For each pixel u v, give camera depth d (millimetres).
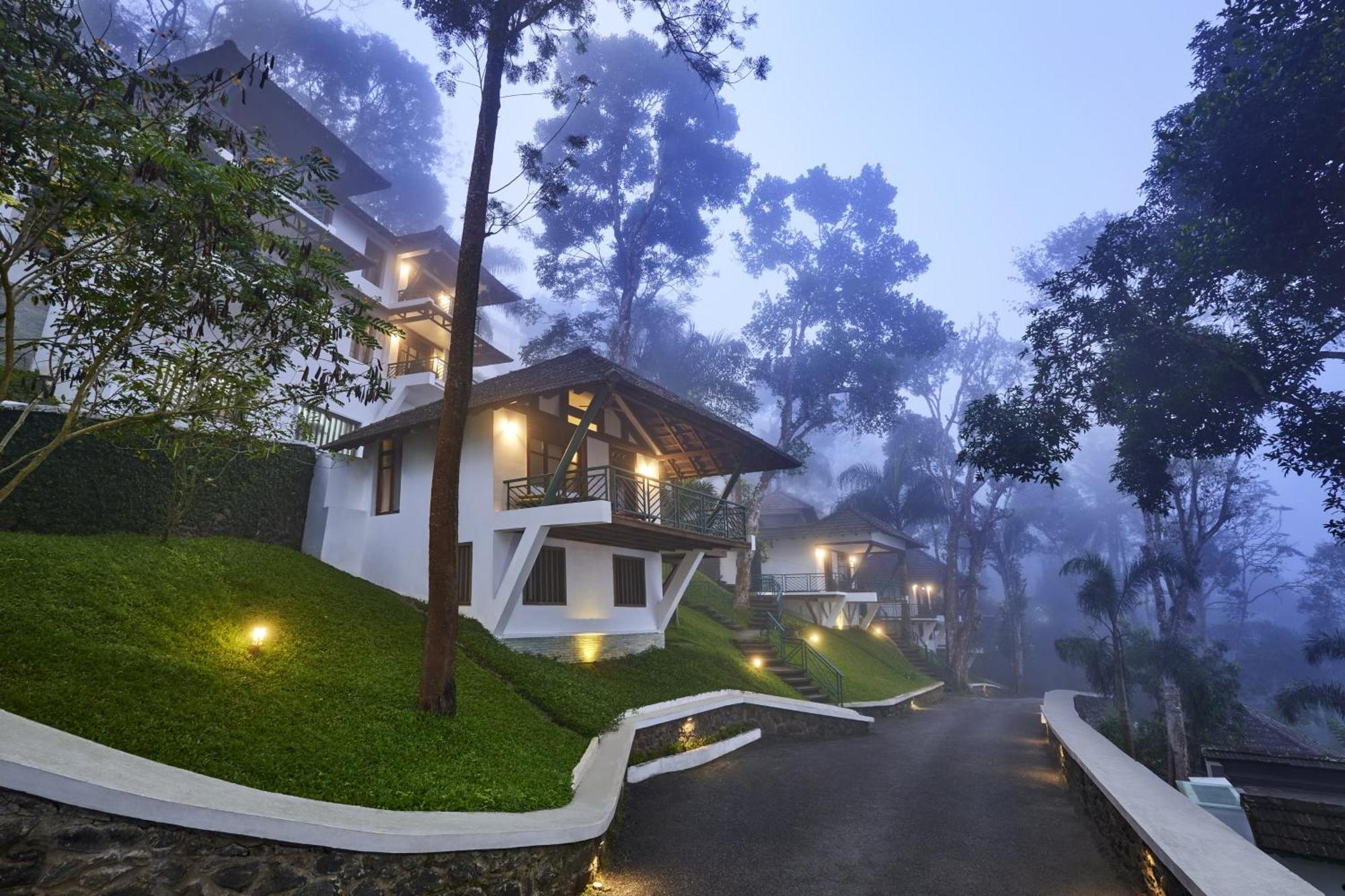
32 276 5672
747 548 18547
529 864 6078
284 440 15609
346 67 47281
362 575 16703
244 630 9016
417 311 28219
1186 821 6215
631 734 10977
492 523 14469
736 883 6926
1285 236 11852
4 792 3676
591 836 6746
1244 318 14180
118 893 3904
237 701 6812
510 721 9609
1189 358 14203
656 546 17469
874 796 10508
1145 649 23219
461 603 15000
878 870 7262
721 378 34969
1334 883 8727
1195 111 12031
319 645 9516
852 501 44406
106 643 6887
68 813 3848
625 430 19234
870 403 33812
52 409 11266
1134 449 15695
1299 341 13430
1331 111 10320
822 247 35500
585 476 14344
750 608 29891
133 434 11398
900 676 29375
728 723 15180
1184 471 28094
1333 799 10000
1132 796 7160
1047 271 39875
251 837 4434
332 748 6586
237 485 14258
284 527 15422
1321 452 12359
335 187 30812
